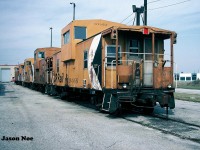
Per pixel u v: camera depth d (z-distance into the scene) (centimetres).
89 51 1240
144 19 1889
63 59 1680
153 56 1052
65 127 827
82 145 619
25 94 2466
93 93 1184
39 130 784
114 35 991
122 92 1002
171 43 1084
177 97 2044
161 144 627
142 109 1223
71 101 1736
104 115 1085
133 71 1026
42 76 2709
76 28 1472
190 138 680
